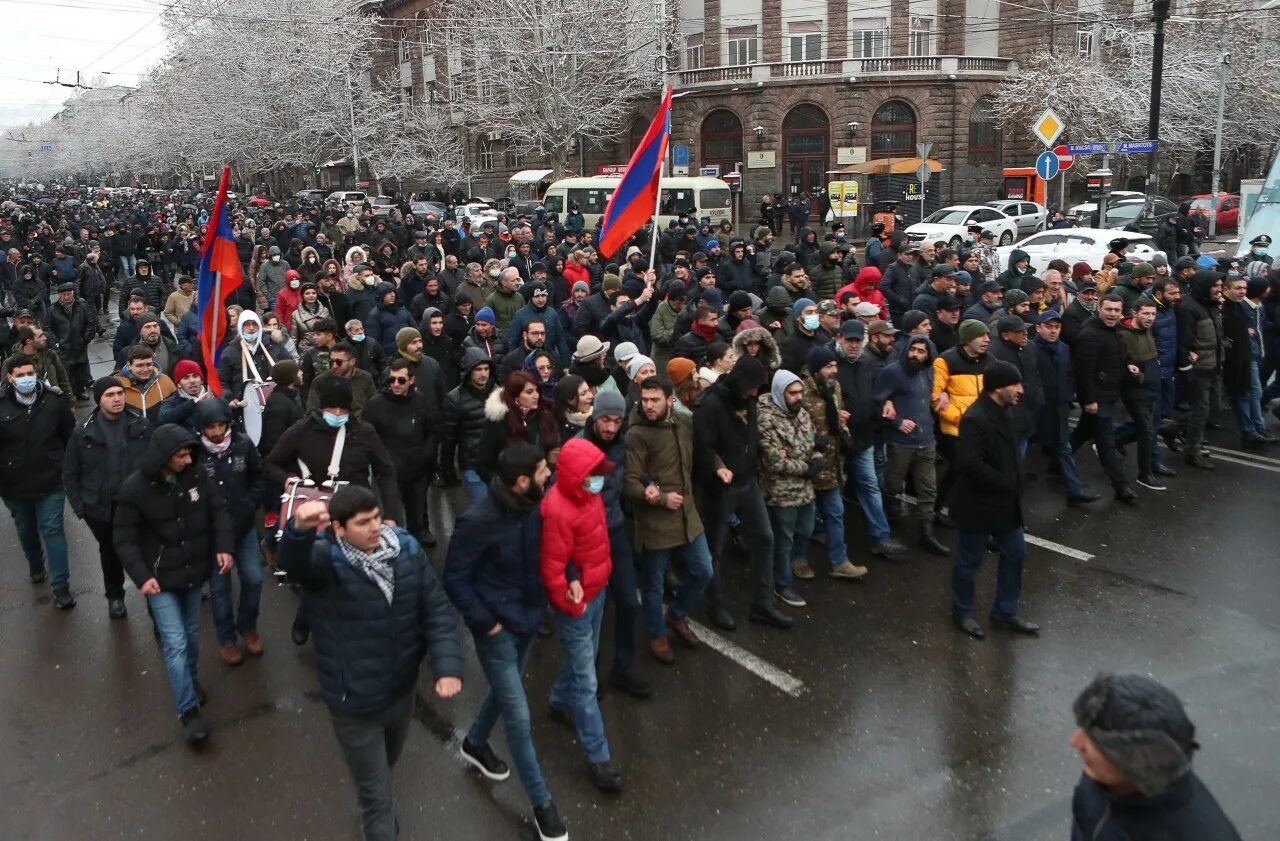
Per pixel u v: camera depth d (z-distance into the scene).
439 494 9.59
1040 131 18.88
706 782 4.88
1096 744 2.44
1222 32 33.62
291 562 3.79
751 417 6.27
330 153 49.38
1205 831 2.39
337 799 4.84
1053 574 7.33
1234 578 7.16
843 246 13.00
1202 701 5.52
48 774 5.11
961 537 6.34
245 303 17.75
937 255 13.36
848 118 40.81
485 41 40.72
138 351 7.77
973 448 6.12
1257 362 10.54
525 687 5.89
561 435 6.20
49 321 14.27
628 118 44.78
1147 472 9.28
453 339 10.62
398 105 50.09
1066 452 8.91
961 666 5.98
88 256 20.12
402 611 4.00
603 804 4.71
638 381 6.72
